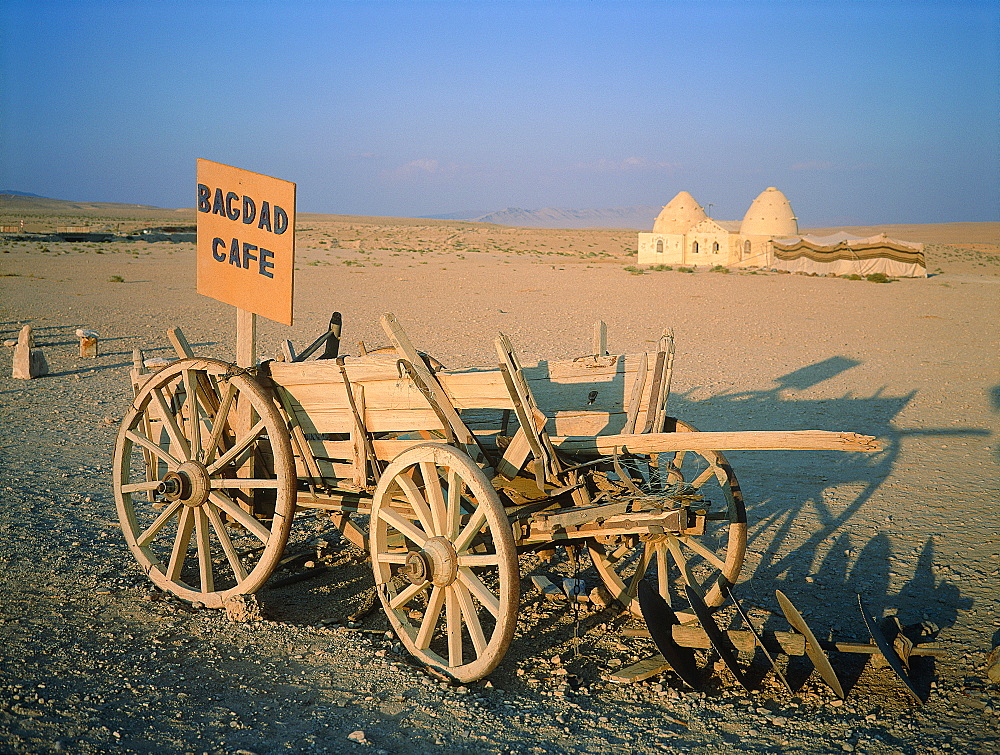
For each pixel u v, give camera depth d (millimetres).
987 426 12258
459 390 5055
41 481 8914
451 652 4805
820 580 6570
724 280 46594
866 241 57188
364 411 5449
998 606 5977
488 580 6570
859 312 29688
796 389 15094
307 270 49469
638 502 4934
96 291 33062
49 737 3939
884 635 5422
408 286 38750
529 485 5172
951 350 20391
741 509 5629
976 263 86000
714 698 4684
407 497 5375
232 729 4105
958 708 4555
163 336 21125
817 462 10484
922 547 7262
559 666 5059
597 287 39594
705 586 6445
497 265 59969
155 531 6176
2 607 5605
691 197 92500
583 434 5219
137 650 5027
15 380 15273
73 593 5918
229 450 5707
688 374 16688
